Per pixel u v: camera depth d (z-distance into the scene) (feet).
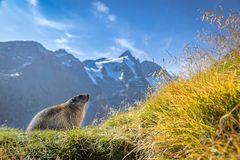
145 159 16.20
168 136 14.62
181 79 19.66
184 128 13.52
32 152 19.36
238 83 14.67
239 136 11.48
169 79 20.54
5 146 19.92
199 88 15.97
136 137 18.43
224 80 15.30
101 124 25.98
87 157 19.34
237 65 17.56
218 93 14.38
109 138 19.66
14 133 21.67
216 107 14.02
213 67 19.42
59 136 20.59
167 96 19.65
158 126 15.79
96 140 19.70
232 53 20.31
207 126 12.98
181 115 14.80
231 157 10.22
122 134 19.65
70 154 19.31
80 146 19.60
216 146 11.72
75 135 20.08
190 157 12.46
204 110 14.52
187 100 15.35
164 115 16.72
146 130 17.85
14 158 18.75
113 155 19.01
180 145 14.14
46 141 20.07
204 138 12.48
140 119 20.33
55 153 19.38
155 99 21.11
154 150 15.67
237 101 13.62
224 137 11.94
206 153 11.34
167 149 14.62
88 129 22.11
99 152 19.29
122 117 24.66
